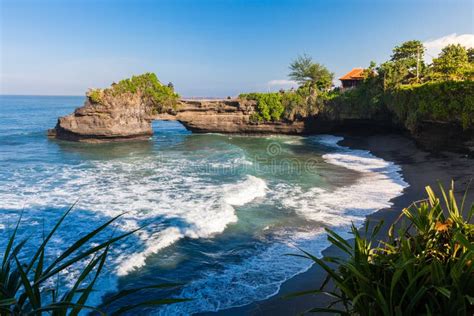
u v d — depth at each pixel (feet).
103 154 121.90
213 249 41.73
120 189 68.85
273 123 177.68
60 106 528.63
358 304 10.34
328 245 42.80
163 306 30.14
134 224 48.49
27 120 273.95
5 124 238.07
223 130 183.01
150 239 43.27
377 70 159.84
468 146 92.43
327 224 49.83
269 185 74.23
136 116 164.35
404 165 95.20
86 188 69.72
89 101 160.35
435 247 11.70
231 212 53.67
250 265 37.81
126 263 36.78
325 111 169.58
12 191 66.90
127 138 162.61
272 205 59.11
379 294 9.45
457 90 93.71
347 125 173.27
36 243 41.86
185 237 44.88
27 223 48.83
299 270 36.73
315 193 67.31
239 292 32.58
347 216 53.16
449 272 10.63
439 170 82.53
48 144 148.56
